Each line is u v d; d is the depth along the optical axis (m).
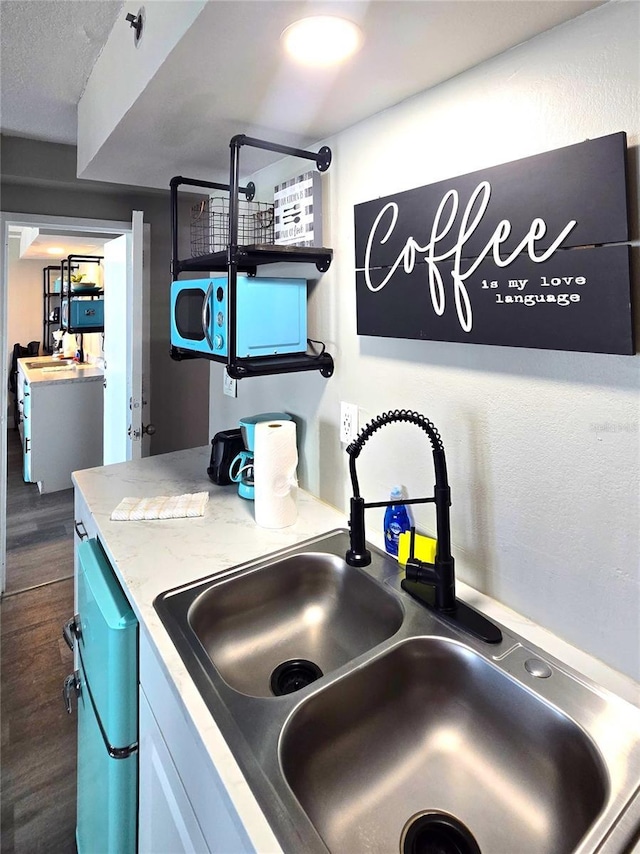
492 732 0.87
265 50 0.93
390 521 1.25
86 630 1.32
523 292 0.90
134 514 1.45
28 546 3.30
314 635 1.23
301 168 1.56
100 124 1.57
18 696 2.00
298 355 1.49
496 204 0.93
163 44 0.98
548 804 0.77
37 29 1.44
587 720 0.76
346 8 0.79
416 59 0.95
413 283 1.13
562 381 0.89
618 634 0.85
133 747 1.09
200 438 3.42
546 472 0.93
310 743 0.80
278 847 0.58
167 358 3.18
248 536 1.36
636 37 0.74
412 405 1.21
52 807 1.57
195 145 1.51
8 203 2.61
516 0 0.76
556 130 0.85
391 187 1.21
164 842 0.95
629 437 0.80
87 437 4.50
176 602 1.05
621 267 0.76
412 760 0.88
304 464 1.67
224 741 0.72
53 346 6.48
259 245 1.30
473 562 1.09
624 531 0.82
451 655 0.93
